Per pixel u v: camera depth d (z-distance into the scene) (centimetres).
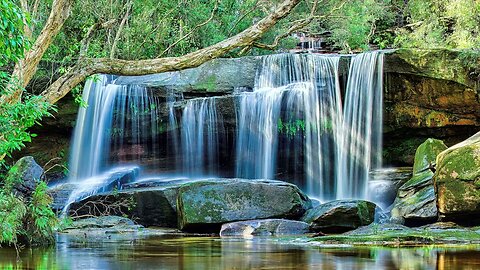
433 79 1709
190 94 1866
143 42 2141
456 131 1777
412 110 1772
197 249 914
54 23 984
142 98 1866
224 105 1816
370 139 1791
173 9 2197
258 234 1228
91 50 1873
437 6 2459
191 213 1317
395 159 1853
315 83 1845
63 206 1566
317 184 1833
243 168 1838
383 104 1786
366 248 896
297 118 1839
